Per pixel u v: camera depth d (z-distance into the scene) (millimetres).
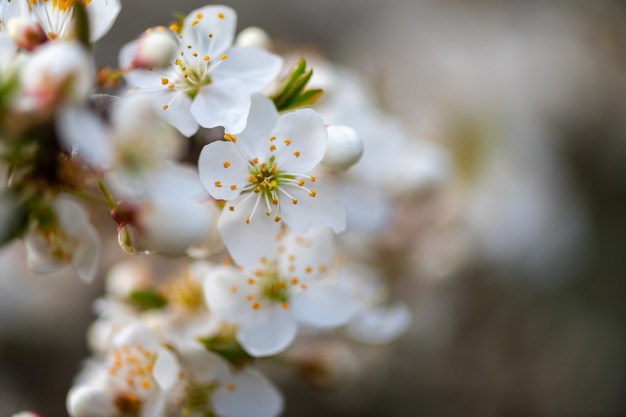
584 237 388
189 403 218
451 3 461
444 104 385
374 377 345
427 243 305
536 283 372
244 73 210
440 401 360
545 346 375
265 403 219
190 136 208
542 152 390
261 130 206
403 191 274
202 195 207
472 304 357
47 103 185
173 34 216
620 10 447
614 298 394
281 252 220
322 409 349
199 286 228
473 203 349
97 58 411
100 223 260
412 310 329
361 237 280
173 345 217
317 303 220
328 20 482
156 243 196
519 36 433
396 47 442
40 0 205
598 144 415
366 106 265
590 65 424
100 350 240
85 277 204
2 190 194
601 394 376
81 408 216
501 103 395
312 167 207
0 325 376
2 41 197
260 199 206
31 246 200
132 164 195
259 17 475
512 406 368
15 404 366
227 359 218
